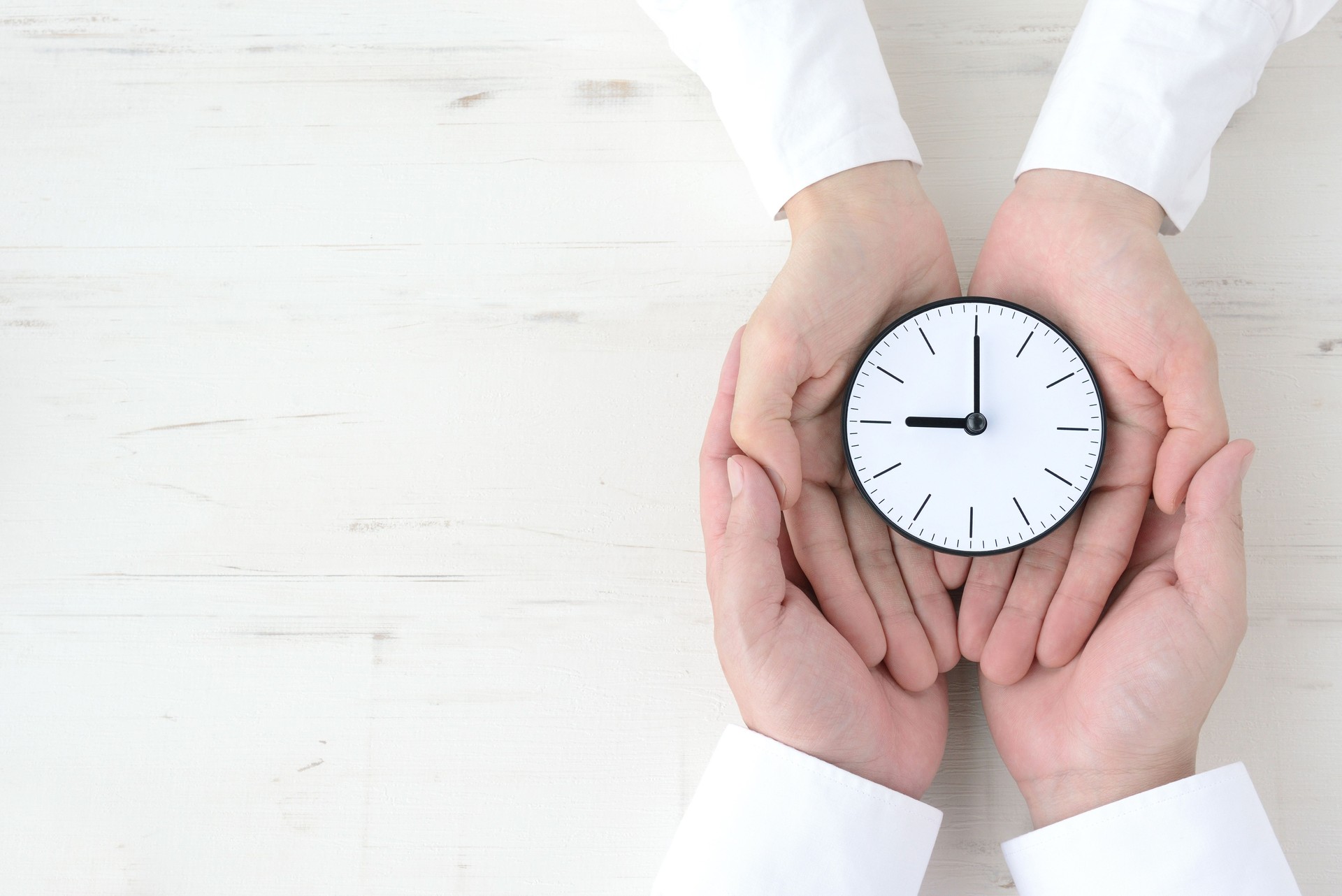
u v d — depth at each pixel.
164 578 1.08
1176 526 0.91
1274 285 1.07
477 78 1.16
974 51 1.15
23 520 1.09
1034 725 0.90
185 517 1.09
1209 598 0.81
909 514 0.88
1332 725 0.98
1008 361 0.89
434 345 1.11
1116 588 0.91
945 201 1.12
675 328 1.10
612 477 1.07
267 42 1.18
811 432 0.95
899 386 0.89
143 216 1.15
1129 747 0.83
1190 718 0.82
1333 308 1.06
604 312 1.11
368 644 1.05
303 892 1.01
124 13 1.19
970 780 0.98
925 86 1.14
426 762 1.03
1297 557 1.01
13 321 1.14
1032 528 0.88
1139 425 0.91
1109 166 0.95
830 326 0.92
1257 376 1.05
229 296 1.13
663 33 1.15
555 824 1.01
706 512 0.94
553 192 1.13
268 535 1.08
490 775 1.02
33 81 1.18
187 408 1.11
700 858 0.86
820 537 0.91
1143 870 0.83
